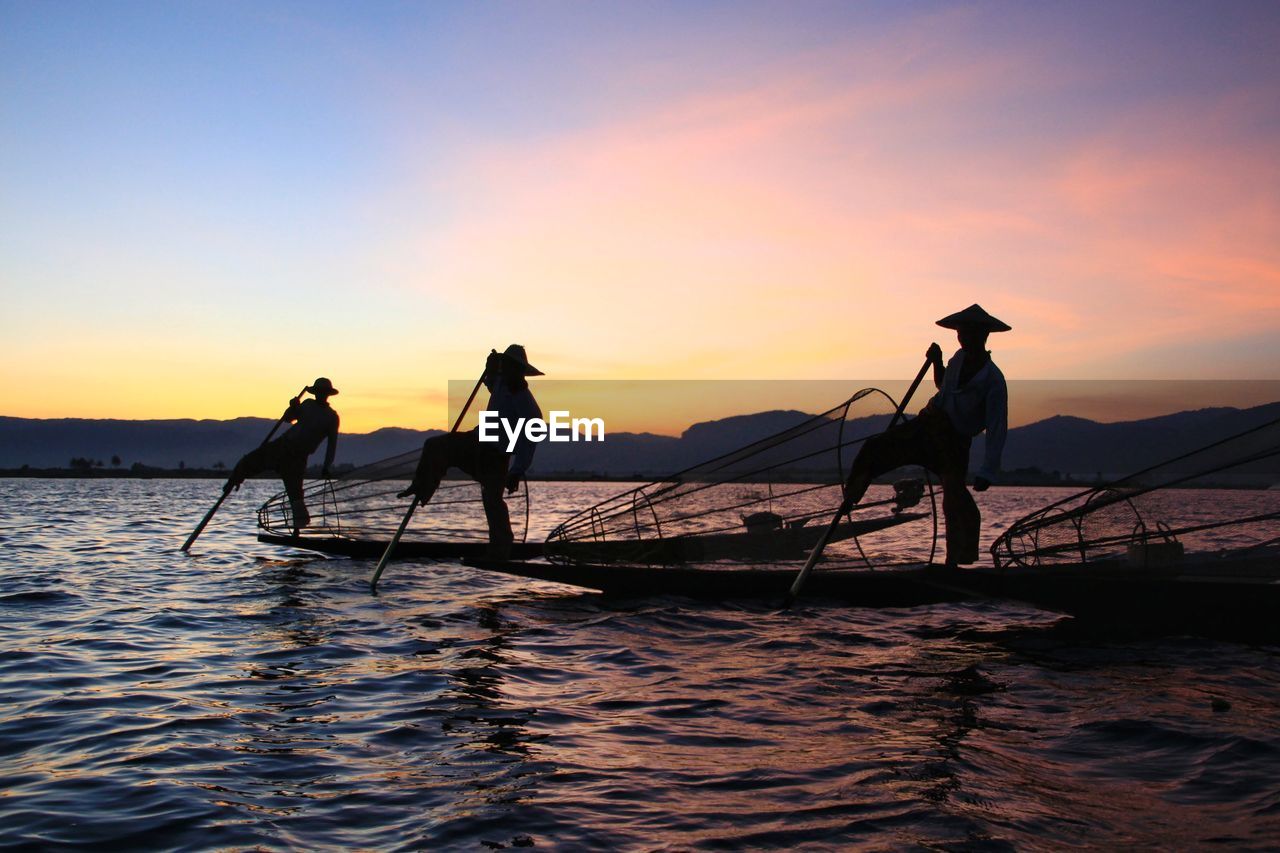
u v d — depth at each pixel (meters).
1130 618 6.65
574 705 4.83
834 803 3.38
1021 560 7.31
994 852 2.94
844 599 8.02
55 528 17.14
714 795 3.48
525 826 3.17
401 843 3.03
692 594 8.34
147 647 6.29
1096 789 3.53
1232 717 4.50
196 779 3.65
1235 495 6.61
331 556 12.18
